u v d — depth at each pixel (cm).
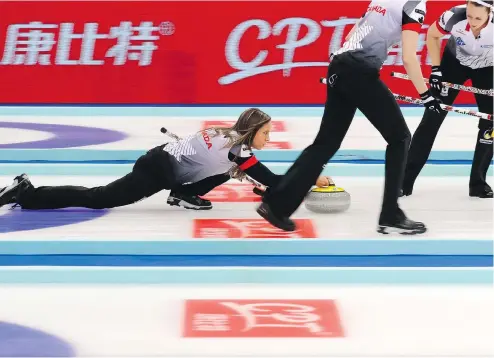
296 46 3669
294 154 2706
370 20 1673
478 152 2155
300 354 1218
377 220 1934
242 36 3656
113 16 3638
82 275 1560
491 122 2120
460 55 2069
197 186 2016
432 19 3603
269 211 1720
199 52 3662
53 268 1597
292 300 1438
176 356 1209
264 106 3644
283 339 1272
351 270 1591
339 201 1986
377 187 2303
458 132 3141
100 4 3631
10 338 1274
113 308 1398
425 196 2202
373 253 1691
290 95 3703
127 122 3266
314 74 3688
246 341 1263
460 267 1614
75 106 3622
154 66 3666
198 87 3681
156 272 1575
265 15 3644
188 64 3666
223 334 1290
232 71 3675
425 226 1880
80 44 3653
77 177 2378
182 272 1577
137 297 1450
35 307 1404
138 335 1286
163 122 3259
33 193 1959
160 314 1372
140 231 1836
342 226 1883
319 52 3672
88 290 1484
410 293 1477
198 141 1878
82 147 2797
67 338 1276
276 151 2748
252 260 1645
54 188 1958
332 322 1341
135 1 3628
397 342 1265
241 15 3641
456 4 3578
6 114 3416
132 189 1911
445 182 2381
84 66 3666
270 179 1781
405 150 1756
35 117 3356
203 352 1223
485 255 1686
